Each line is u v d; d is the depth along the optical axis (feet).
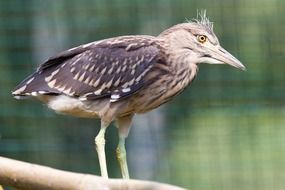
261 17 56.44
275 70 55.06
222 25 56.54
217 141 53.88
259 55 55.93
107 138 52.90
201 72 53.52
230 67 53.67
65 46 54.95
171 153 54.03
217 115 53.72
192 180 54.19
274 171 53.47
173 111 53.88
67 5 54.85
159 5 55.98
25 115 52.75
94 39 55.42
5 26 53.06
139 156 53.98
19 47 53.21
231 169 53.98
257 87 53.88
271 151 53.36
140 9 55.72
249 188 54.24
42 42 54.13
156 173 54.08
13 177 24.29
